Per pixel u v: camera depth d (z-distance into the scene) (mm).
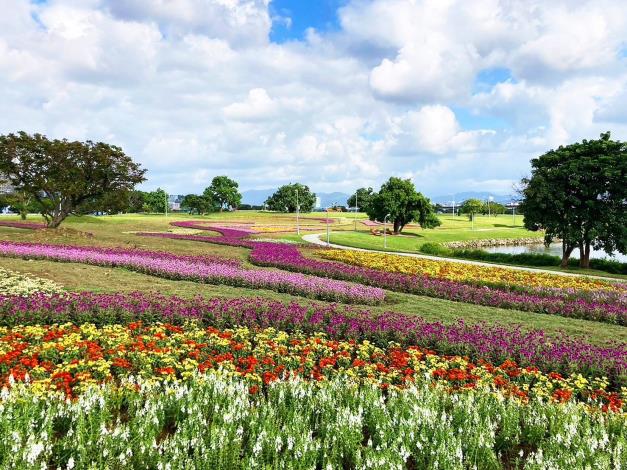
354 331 10398
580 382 7906
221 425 5273
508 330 12078
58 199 35875
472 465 5141
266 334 10094
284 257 25125
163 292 15688
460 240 59594
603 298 17391
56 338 8930
